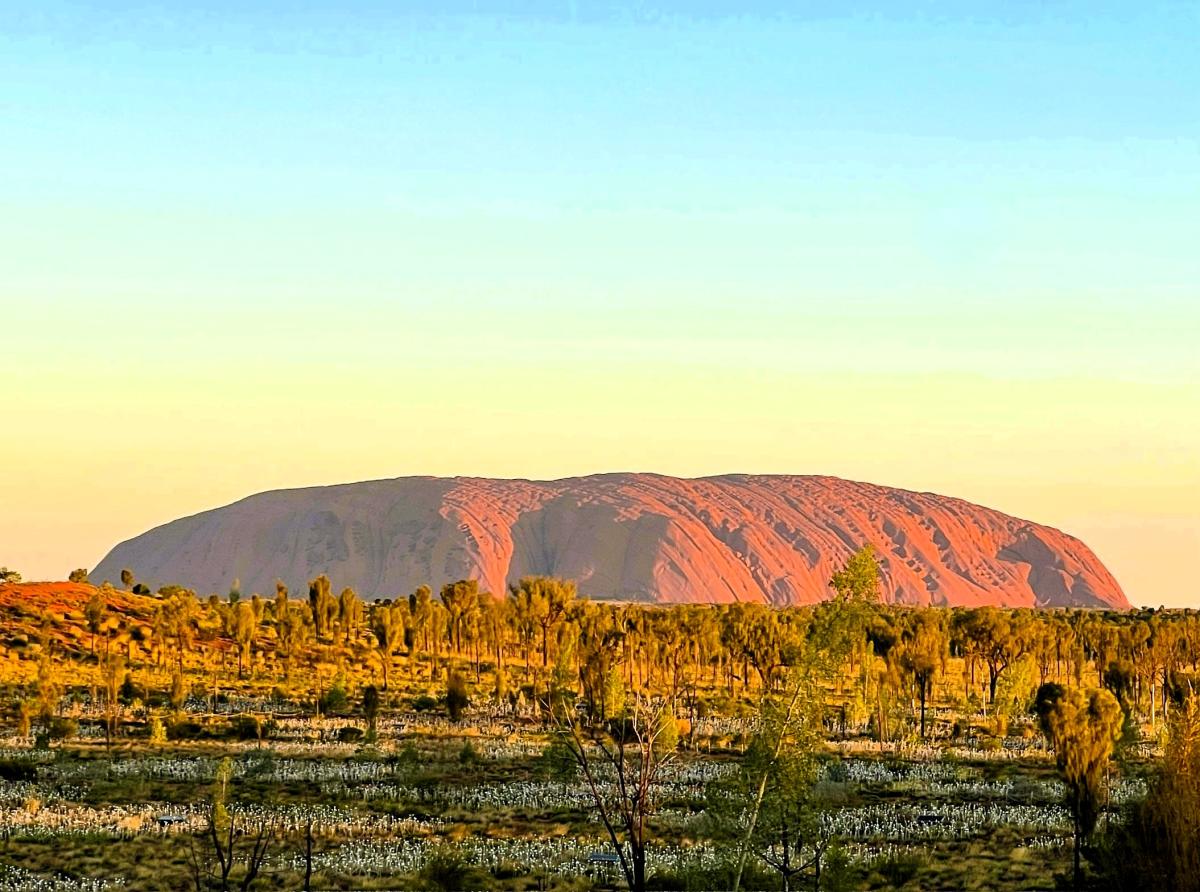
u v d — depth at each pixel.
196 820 88.44
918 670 147.75
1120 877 55.75
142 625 195.62
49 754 116.62
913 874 72.38
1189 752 54.91
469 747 114.56
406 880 70.88
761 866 60.66
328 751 120.25
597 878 71.81
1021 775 113.94
